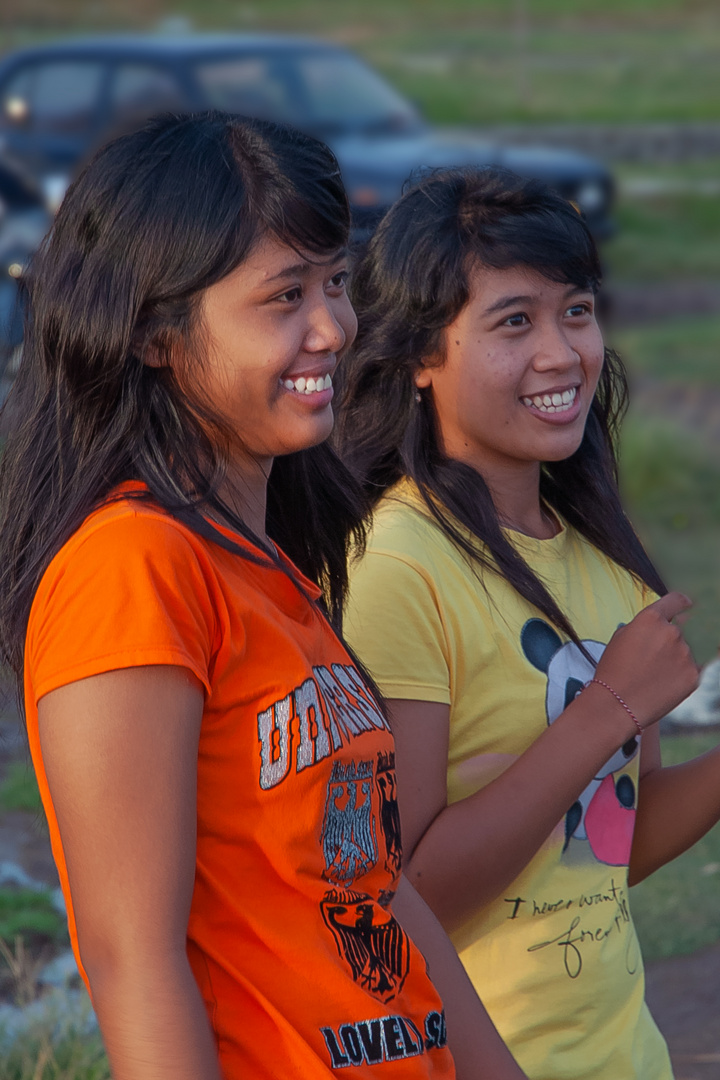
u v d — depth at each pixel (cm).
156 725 282
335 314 330
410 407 457
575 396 454
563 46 6038
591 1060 423
